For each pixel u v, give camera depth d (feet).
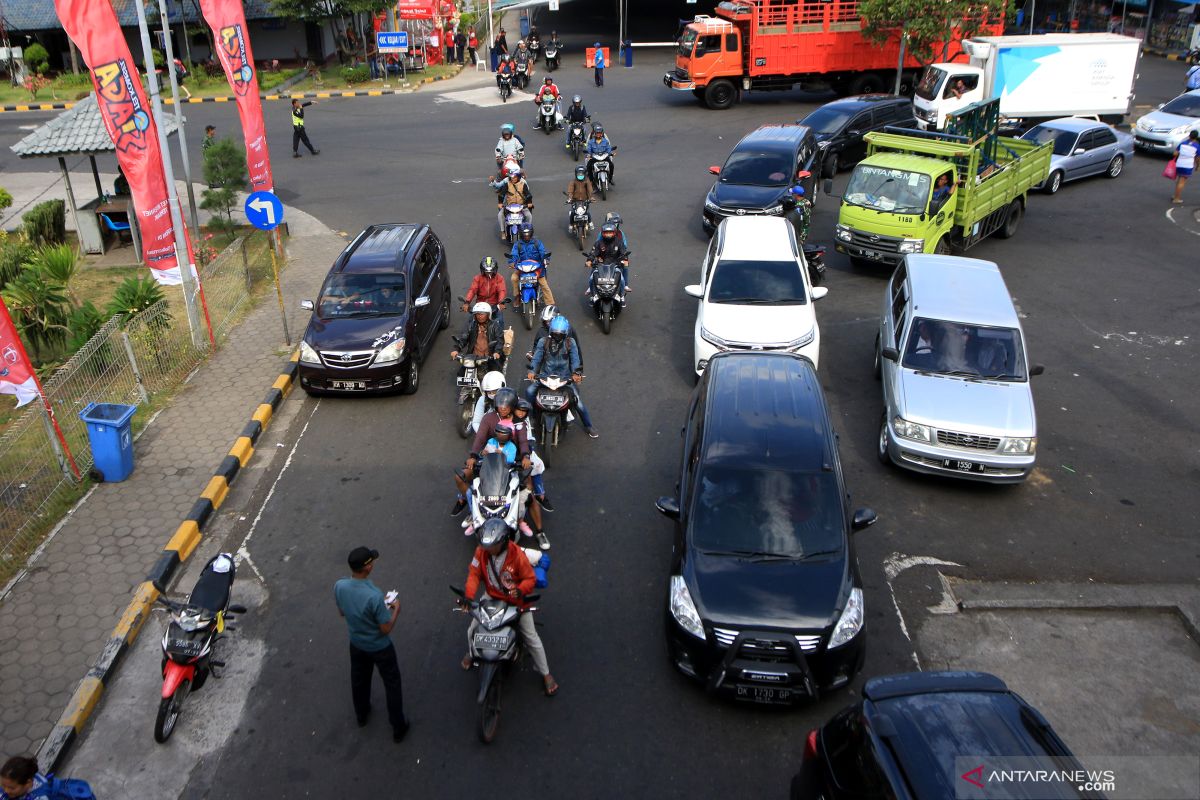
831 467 25.99
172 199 41.42
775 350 38.75
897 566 28.86
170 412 38.52
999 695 18.22
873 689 18.52
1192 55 121.49
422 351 43.14
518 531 27.91
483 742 22.13
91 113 58.34
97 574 28.04
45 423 31.27
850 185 54.85
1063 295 51.49
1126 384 41.01
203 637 22.71
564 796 20.68
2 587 27.45
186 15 125.18
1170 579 28.09
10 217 67.62
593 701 23.48
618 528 30.78
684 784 20.95
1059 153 71.92
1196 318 47.96
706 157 81.61
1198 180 75.15
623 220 65.57
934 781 16.14
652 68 130.93
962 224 53.98
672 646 23.58
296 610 26.91
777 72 99.45
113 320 37.50
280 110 108.17
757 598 23.08
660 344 45.80
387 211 68.44
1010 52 86.02
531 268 45.60
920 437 32.45
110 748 22.17
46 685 23.75
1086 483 33.45
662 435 36.91
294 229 64.59
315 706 23.41
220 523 31.27
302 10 119.55
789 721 22.76
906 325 36.27
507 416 28.89
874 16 93.86
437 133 93.97
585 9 205.98
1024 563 28.96
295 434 37.52
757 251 43.34
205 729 22.71
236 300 50.06
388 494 32.94
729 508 25.22
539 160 82.17
